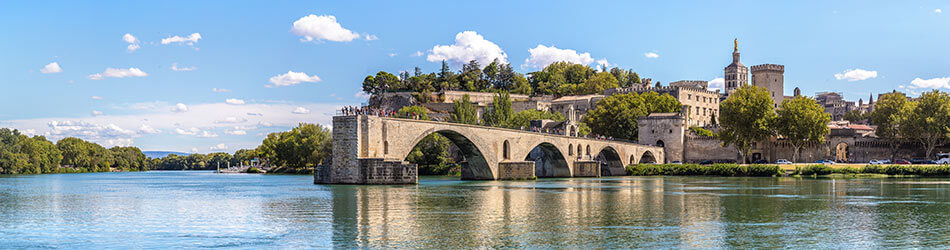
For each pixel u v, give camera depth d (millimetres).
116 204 83312
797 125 175250
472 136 124938
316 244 51781
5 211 75312
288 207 75375
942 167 144125
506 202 80875
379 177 106125
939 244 52219
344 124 106812
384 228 59062
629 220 64250
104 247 51438
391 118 109000
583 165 162625
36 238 55688
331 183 108125
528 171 137625
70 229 60500
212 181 157000
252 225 61562
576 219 64875
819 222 63375
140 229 60000
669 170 171500
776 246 51031
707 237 54625
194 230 59094
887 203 80812
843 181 131500
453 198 85750
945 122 173750
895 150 187375
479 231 57375
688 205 78062
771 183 126000
